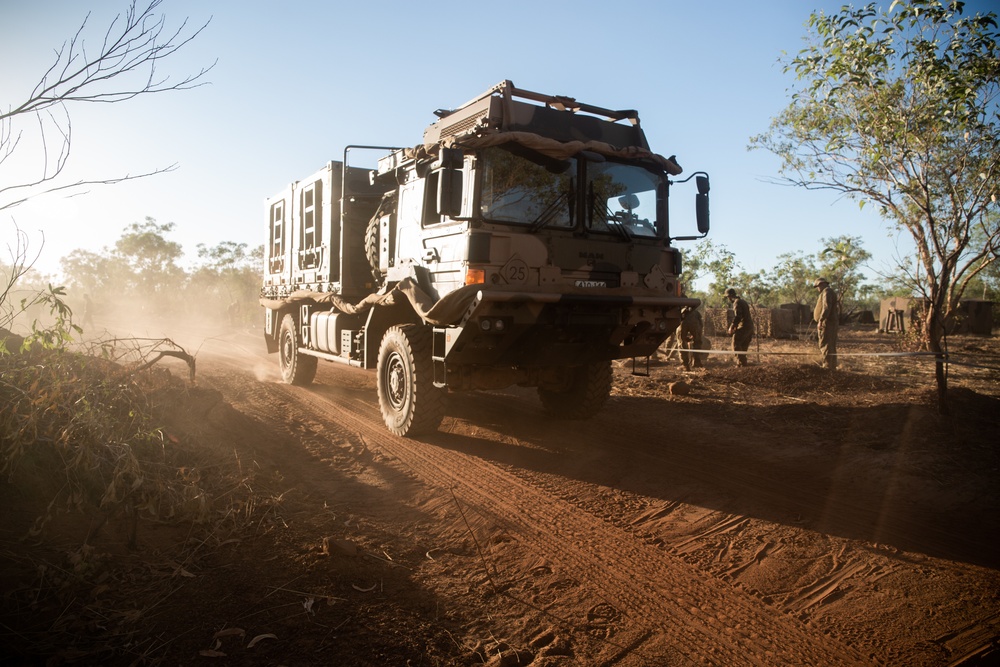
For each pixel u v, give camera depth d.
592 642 3.30
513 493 5.57
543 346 6.84
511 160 6.47
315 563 4.01
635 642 3.31
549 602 3.71
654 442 7.30
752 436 7.48
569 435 7.64
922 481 5.70
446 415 8.72
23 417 4.24
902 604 3.68
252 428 7.59
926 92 7.07
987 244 7.34
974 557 4.27
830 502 5.32
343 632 3.26
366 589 3.76
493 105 6.70
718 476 6.03
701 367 12.83
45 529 3.90
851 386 10.36
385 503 5.32
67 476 4.30
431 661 3.06
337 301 9.34
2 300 4.55
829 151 8.03
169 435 5.59
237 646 3.07
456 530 4.77
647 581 3.98
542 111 6.94
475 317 6.14
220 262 47.88
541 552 4.39
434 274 7.02
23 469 4.20
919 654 3.18
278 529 4.55
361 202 9.56
